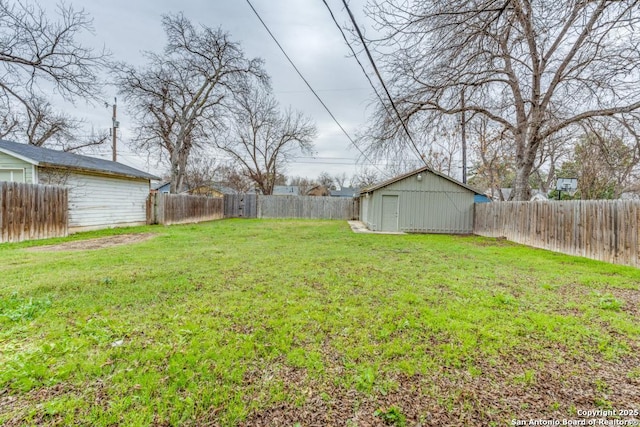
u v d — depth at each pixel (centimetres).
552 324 292
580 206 689
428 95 866
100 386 193
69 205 986
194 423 166
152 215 1391
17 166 912
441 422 168
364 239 940
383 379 205
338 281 436
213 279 438
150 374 205
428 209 1271
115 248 698
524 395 191
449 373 213
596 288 419
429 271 505
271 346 245
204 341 251
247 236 971
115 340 251
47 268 485
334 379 205
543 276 483
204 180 2553
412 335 269
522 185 1031
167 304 336
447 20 362
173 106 1766
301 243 822
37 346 238
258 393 190
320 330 276
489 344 253
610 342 260
